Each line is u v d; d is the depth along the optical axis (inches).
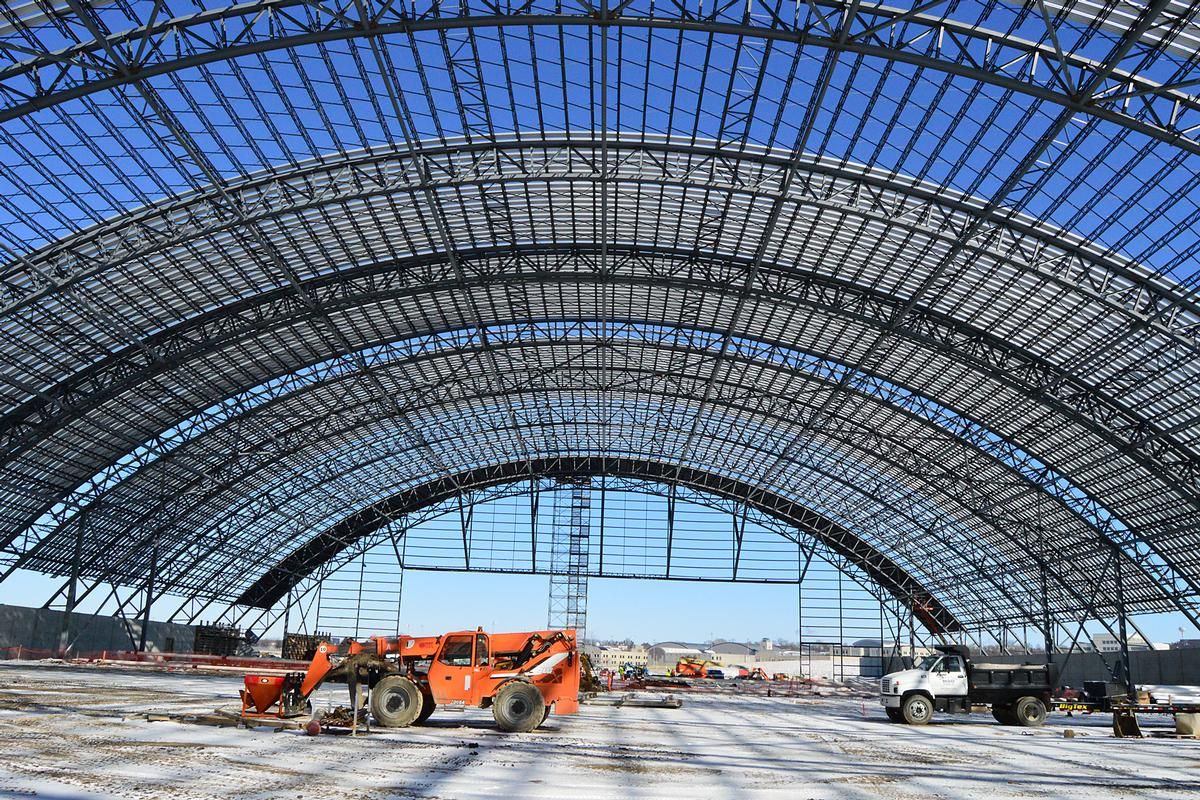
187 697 1328.7
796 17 1051.3
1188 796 624.1
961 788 634.8
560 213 1712.6
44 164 1354.6
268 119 1344.7
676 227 1731.1
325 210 1628.9
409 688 962.7
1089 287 1494.8
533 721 956.0
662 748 852.6
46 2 1083.3
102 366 1877.5
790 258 1769.2
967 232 1419.8
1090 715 1766.7
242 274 1779.0
